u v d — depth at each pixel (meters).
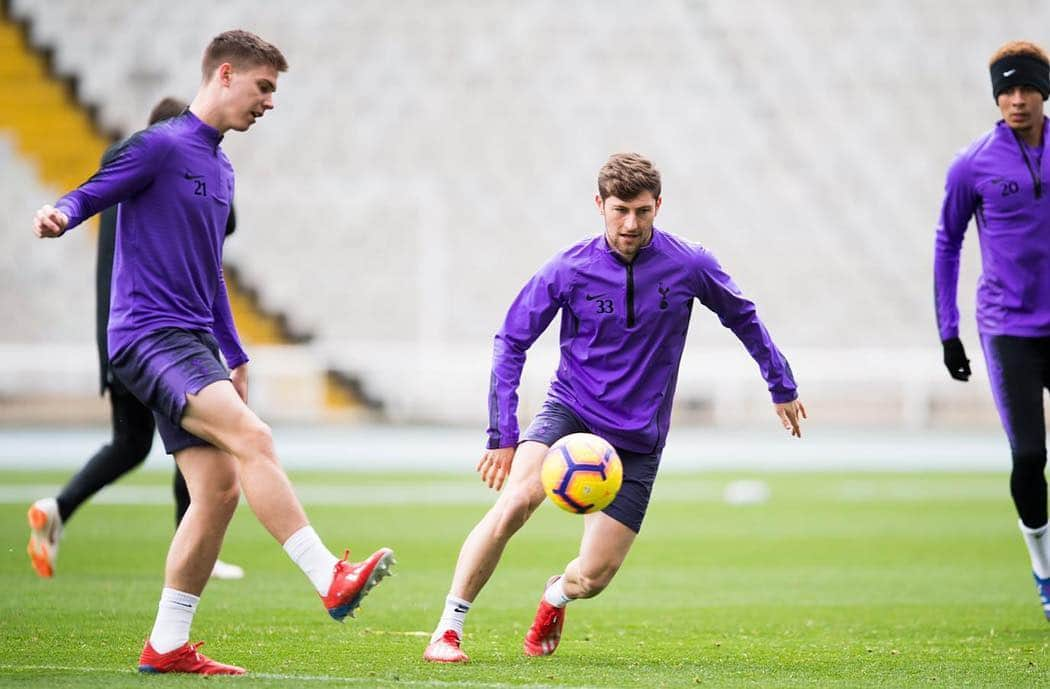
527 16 99.38
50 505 27.42
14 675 17.94
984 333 25.39
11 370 85.81
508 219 96.06
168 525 42.34
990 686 18.27
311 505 48.84
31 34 95.62
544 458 19.95
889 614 27.22
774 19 100.12
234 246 93.56
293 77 97.44
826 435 86.75
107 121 95.38
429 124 97.25
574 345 20.81
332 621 24.98
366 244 94.69
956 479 61.03
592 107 98.19
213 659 20.12
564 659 20.73
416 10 99.19
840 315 95.50
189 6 97.44
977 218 25.44
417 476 59.78
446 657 19.89
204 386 17.69
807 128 98.50
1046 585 25.27
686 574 33.88
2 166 93.81
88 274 92.06
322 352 88.12
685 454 74.25
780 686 18.06
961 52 100.44
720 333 91.81
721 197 97.12
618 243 19.84
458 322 94.19
